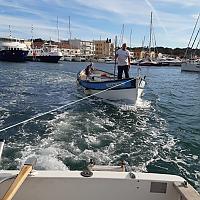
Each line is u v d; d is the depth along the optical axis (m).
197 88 28.42
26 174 2.92
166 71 57.72
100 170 3.46
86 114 12.06
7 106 13.41
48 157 6.92
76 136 8.79
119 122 11.16
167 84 31.61
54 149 7.50
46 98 16.28
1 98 15.76
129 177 3.08
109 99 14.91
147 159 7.43
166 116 13.24
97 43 132.50
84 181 3.05
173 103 17.78
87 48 134.25
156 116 12.94
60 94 17.98
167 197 3.08
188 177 6.56
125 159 7.29
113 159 7.19
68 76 32.47
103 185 3.07
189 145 8.84
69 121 10.62
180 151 8.24
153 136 9.60
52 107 13.52
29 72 36.59
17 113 11.95
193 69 53.44
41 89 20.25
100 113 12.45
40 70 41.16
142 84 15.28
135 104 14.35
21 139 8.28
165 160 7.46
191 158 7.72
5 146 7.60
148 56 85.06
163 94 22.41
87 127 9.92
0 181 2.89
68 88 21.11
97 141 8.46
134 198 3.10
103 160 7.05
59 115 11.59
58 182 3.04
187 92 24.75
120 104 14.44
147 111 13.84
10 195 2.58
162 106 16.02
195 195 2.76
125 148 8.07
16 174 3.01
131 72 48.84
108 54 127.69
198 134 10.27
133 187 3.07
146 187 3.06
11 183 2.97
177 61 82.50
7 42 63.34
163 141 9.11
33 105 13.92
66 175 3.08
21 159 6.73
